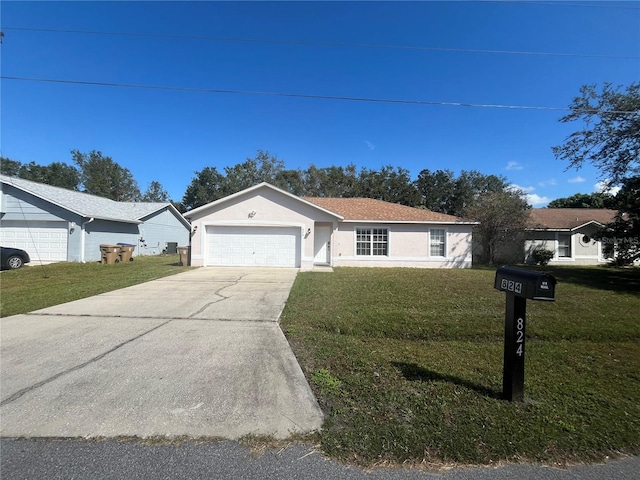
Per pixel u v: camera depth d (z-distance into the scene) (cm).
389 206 2058
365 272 1450
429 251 1839
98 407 323
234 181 4900
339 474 237
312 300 820
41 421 299
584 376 405
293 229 1628
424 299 834
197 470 239
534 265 2112
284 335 555
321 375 396
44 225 1816
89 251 1881
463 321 632
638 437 279
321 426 293
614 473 240
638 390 368
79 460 249
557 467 246
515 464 248
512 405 327
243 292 935
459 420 300
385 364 433
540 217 2442
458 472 240
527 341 552
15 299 826
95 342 513
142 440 273
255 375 398
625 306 791
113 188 5456
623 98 1331
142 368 416
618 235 1330
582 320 652
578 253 2248
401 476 236
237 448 264
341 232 1823
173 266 1612
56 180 5119
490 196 2139
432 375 399
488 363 441
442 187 4847
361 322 621
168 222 2995
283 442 272
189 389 361
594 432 285
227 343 512
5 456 252
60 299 825
